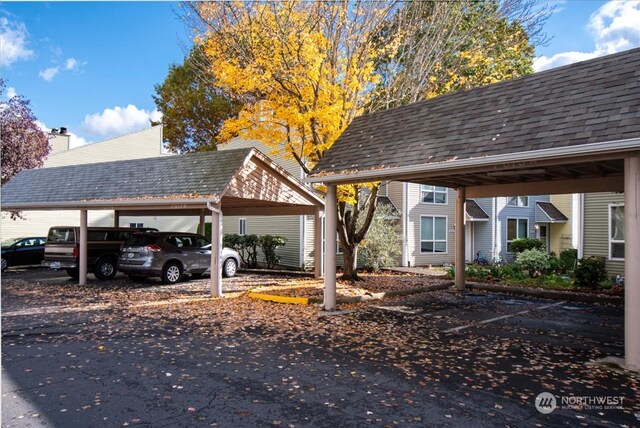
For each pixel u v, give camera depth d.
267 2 11.66
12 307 10.64
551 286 13.98
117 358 6.40
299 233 20.56
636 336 6.04
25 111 19.45
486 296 13.03
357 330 8.38
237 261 17.72
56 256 15.58
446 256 24.09
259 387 5.22
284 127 13.39
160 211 19.84
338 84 12.70
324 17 12.19
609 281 13.86
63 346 7.07
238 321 9.14
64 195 14.96
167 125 33.59
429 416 4.43
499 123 7.96
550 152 6.54
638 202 6.09
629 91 6.68
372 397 4.93
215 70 12.47
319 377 5.61
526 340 7.68
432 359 6.46
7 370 5.82
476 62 14.45
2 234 22.31
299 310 10.44
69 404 4.68
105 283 15.05
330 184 10.20
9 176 19.23
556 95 7.73
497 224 25.56
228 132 13.35
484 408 4.64
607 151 6.11
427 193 23.53
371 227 19.70
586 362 6.38
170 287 14.13
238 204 15.93
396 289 13.55
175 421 4.27
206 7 12.12
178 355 6.57
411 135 9.34
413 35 13.90
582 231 15.73
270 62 11.90
